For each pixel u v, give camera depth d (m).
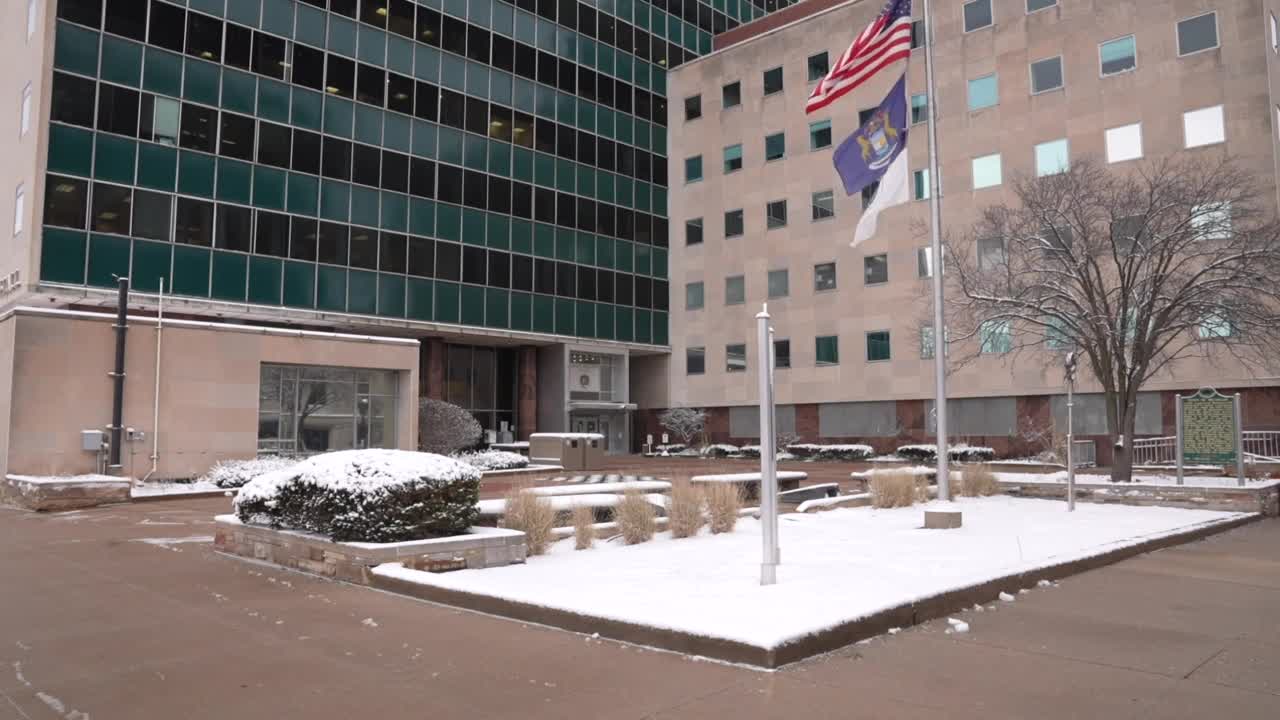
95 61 31.66
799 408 47.22
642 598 7.93
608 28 50.59
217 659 6.63
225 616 8.15
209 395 25.84
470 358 46.81
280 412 27.95
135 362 24.45
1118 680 5.99
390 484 10.34
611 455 51.78
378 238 38.84
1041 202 23.77
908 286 43.38
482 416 46.88
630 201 50.78
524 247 44.78
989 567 9.74
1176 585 9.72
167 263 32.69
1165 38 36.75
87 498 19.69
